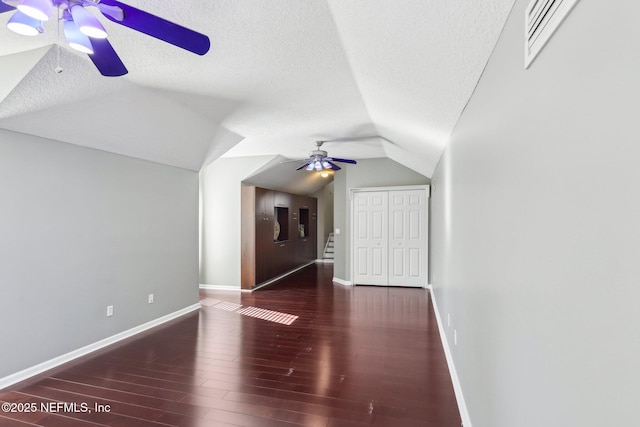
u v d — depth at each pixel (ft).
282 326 13.76
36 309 9.50
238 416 7.47
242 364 10.14
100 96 9.19
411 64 6.45
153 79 8.96
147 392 8.49
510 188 3.86
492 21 4.10
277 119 12.71
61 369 9.78
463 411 7.23
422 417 7.42
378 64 7.27
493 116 4.68
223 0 5.66
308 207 31.76
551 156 2.70
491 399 4.87
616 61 1.80
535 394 3.09
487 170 5.07
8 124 8.66
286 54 7.61
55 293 10.03
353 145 17.57
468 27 4.43
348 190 22.48
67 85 8.30
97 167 11.48
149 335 12.75
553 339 2.68
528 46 3.16
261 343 11.87
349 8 5.47
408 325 13.79
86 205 11.07
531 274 3.18
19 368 9.07
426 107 8.39
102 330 11.57
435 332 12.91
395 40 5.81
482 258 5.45
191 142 13.84
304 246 30.71
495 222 4.60
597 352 2.02
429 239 21.15
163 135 12.42
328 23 6.30
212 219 21.36
